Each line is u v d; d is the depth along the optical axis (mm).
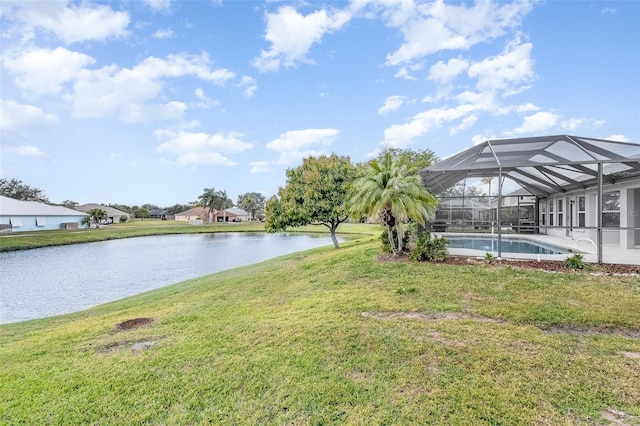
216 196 76062
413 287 6781
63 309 10430
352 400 3109
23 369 4258
